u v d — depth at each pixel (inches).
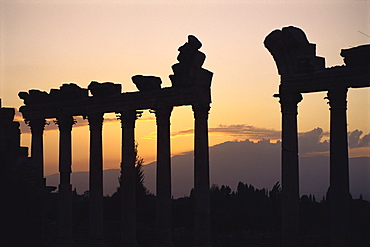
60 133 2758.4
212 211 3019.2
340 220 1835.6
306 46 1936.5
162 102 2332.7
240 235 2630.4
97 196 2568.9
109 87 2522.1
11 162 2490.2
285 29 1939.0
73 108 2689.5
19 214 2404.0
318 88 1886.1
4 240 2369.6
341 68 1843.0
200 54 2229.3
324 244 2321.6
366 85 1804.9
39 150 2854.3
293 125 1939.0
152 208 3277.6
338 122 1847.9
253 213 2925.7
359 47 1802.4
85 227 3070.9
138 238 2819.9
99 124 2596.0
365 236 2252.7
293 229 1930.4
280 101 1957.4
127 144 2456.9
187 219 3053.6
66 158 2741.1
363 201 2635.3
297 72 1921.8
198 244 2165.4
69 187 2746.1
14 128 2711.6
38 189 2488.9
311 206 2891.2
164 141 2326.5
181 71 2231.8
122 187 2452.0
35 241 2442.2
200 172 2187.5
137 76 2397.9
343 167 1841.8
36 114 2847.0
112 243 2832.2
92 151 2588.6
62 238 2716.5
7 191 2397.9
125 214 2432.3
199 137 2198.6
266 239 2513.5
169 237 2306.8
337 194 1839.3
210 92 2250.2
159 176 2322.8
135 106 2431.1
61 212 2726.4
